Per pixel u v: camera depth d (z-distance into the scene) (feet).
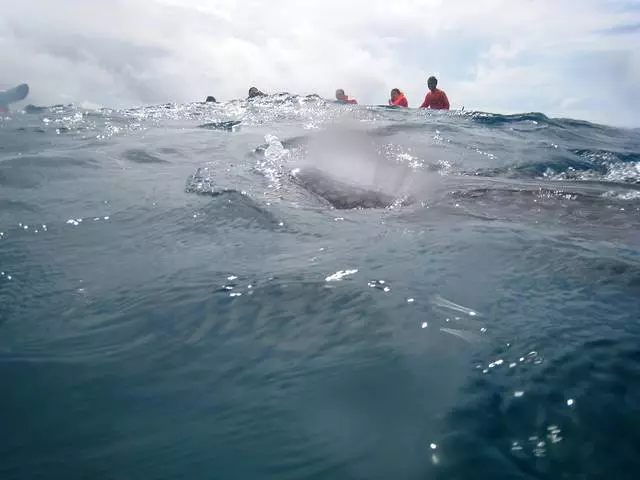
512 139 23.04
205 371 5.20
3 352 5.60
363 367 5.10
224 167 15.34
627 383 4.59
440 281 6.97
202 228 9.76
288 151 18.02
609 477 3.67
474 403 4.44
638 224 9.80
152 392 4.91
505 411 4.33
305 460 3.99
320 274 7.29
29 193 12.32
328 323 5.95
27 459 4.12
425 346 5.39
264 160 16.37
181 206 11.15
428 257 7.88
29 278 7.57
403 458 3.93
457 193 12.35
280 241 8.93
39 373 5.22
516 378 4.75
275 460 4.01
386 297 6.51
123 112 31.40
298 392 4.79
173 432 4.37
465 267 7.44
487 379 4.76
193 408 4.66
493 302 6.31
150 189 12.70
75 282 7.41
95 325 6.17
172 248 8.73
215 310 6.39
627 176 15.92
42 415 4.62
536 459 3.84
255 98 40.93
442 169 15.90
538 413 4.28
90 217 10.50
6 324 6.25
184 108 34.50
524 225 9.61
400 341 5.52
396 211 10.87
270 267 7.66
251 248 8.59
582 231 9.28
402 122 26.76
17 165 15.14
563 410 4.30
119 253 8.57
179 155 17.57
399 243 8.59
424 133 22.91
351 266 7.57
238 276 7.35
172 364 5.34
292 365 5.22
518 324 5.73
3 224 10.03
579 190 12.67
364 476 3.79
